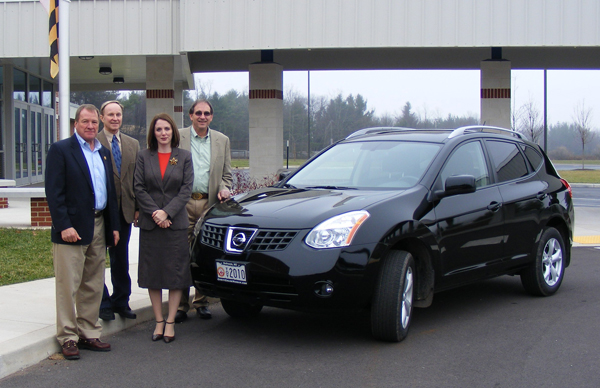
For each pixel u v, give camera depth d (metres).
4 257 8.27
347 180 6.05
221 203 5.73
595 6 14.79
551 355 4.84
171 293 5.26
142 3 16.14
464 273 5.78
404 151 6.10
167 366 4.60
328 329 5.60
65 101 9.01
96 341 4.98
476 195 6.02
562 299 6.82
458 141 6.16
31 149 22.53
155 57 17.55
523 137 7.34
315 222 4.80
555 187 7.17
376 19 15.20
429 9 15.09
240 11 15.49
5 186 15.20
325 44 15.34
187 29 15.61
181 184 5.26
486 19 14.99
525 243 6.57
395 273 4.93
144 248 5.19
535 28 14.93
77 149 4.68
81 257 4.74
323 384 4.21
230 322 5.89
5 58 16.81
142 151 5.27
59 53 8.97
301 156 69.44
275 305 4.80
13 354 4.46
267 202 5.34
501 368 4.54
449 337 5.32
